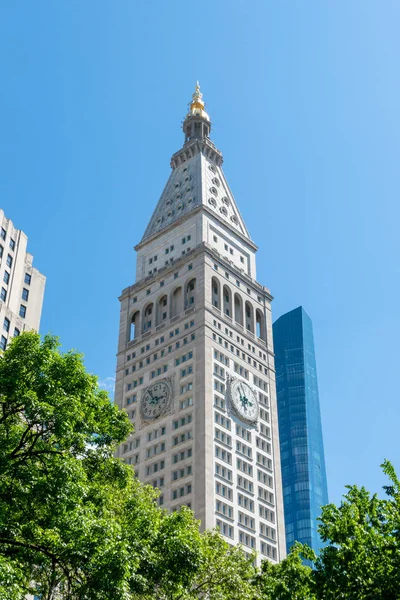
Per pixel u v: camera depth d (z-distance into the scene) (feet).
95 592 135.13
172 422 448.24
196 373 453.17
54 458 148.66
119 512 176.45
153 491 223.92
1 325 347.56
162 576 166.61
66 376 158.20
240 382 468.75
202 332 463.83
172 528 175.01
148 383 478.59
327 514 162.71
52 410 146.51
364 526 155.22
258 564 414.62
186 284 496.23
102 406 170.71
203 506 402.52
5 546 146.00
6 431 153.28
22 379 152.25
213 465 421.59
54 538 141.08
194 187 557.33
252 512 431.43
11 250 380.17
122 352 510.58
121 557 135.95
